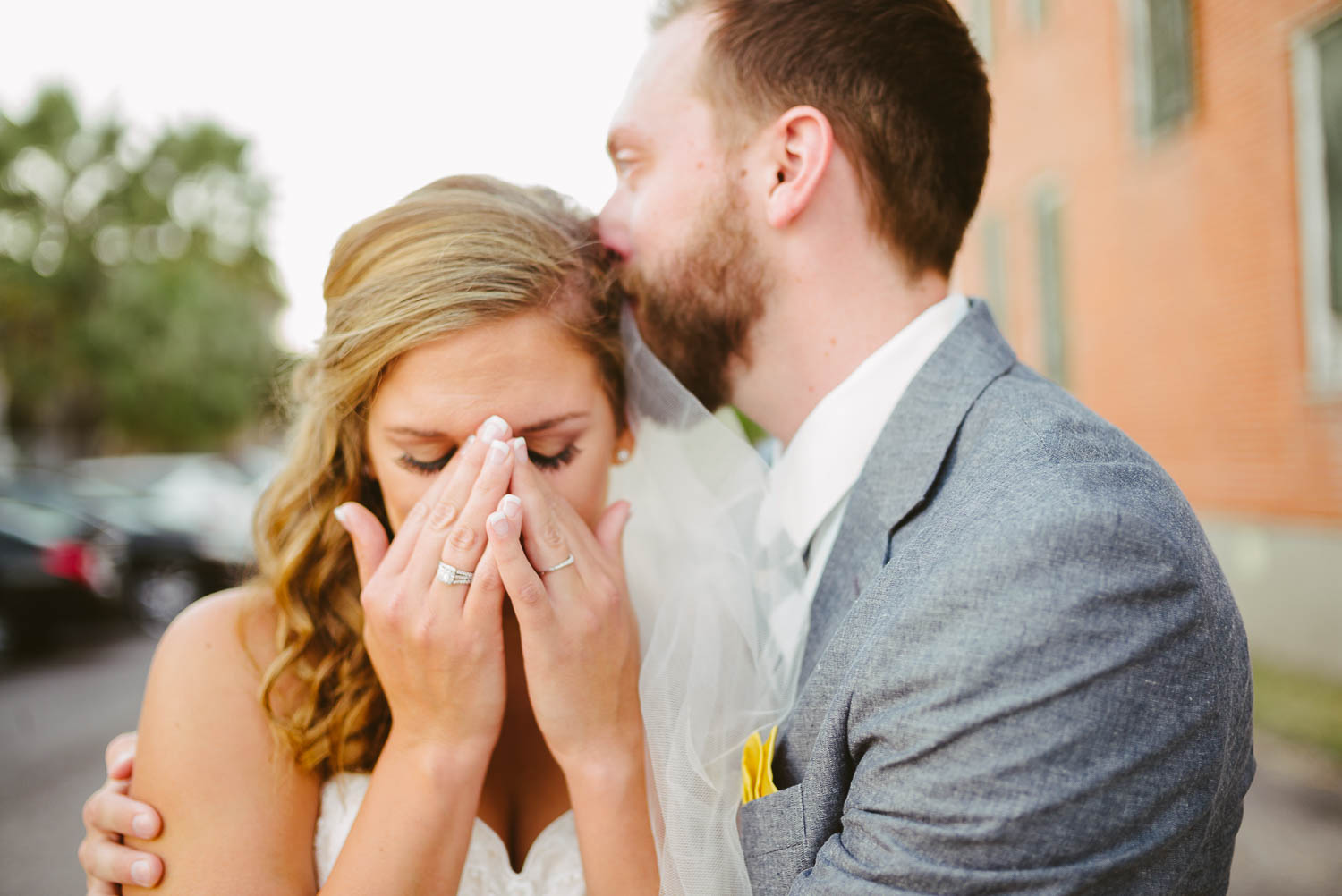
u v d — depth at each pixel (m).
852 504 1.25
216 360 25.08
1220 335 5.54
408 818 1.14
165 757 1.19
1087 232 6.92
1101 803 0.88
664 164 1.38
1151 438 6.28
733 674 1.25
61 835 4.00
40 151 27.30
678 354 1.42
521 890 1.31
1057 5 7.11
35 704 6.23
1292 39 4.79
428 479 1.26
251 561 1.52
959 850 0.90
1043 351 7.74
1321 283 4.78
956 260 1.44
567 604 1.16
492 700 1.17
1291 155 4.86
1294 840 3.19
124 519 9.23
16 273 25.56
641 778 1.21
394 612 1.15
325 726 1.25
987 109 1.43
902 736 0.95
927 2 1.36
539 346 1.21
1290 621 5.11
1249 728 1.09
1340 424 4.70
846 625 1.10
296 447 1.44
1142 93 6.12
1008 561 0.94
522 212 1.30
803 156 1.32
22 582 7.39
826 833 1.05
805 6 1.33
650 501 1.46
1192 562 0.96
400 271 1.19
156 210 28.67
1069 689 0.90
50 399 25.77
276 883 1.17
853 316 1.35
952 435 1.18
